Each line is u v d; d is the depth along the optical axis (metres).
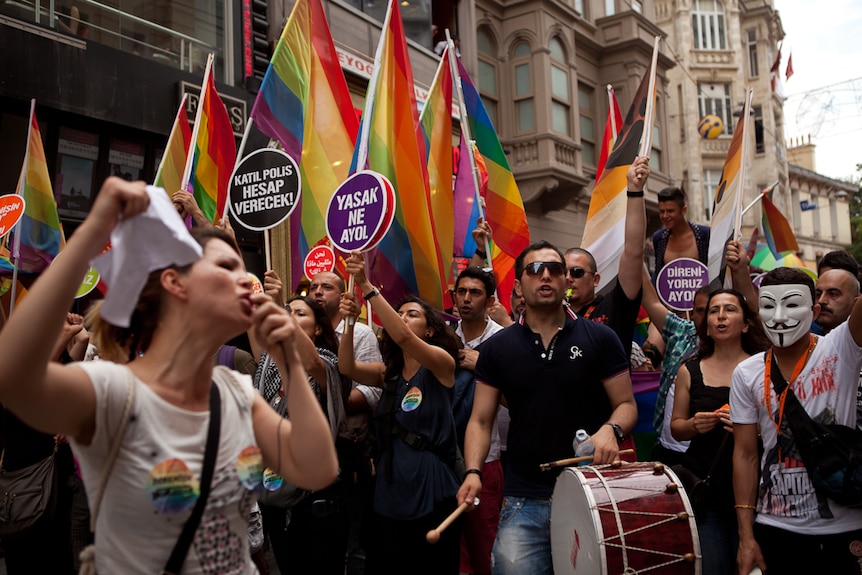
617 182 6.20
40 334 1.56
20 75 7.84
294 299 4.67
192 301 1.82
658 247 6.59
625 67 19.58
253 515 4.06
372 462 4.62
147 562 1.74
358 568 5.38
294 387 1.93
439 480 4.04
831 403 3.26
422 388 4.17
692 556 3.00
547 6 17.25
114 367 1.77
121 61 8.80
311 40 6.55
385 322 4.02
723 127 32.25
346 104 6.58
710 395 4.00
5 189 7.94
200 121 6.47
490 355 3.79
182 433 1.81
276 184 5.59
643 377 5.36
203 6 10.13
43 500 4.35
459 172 7.56
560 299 3.69
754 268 12.01
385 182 4.74
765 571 3.38
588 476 3.20
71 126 8.48
